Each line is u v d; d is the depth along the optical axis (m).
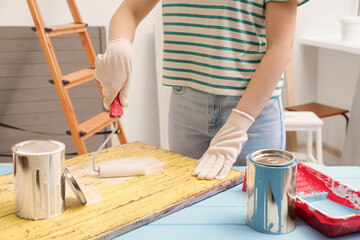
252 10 1.23
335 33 3.57
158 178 1.09
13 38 2.62
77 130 2.28
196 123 1.37
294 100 3.62
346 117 3.19
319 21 3.52
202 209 0.97
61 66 2.74
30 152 0.91
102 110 2.87
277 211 0.84
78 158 1.23
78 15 2.51
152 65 3.00
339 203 0.99
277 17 1.16
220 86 1.28
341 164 3.07
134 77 2.98
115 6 2.81
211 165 1.14
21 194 0.89
